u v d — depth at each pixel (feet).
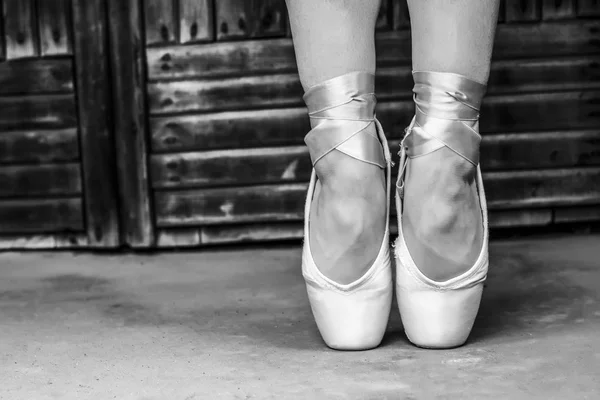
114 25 6.59
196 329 4.26
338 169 3.60
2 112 6.75
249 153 6.63
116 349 3.92
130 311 4.74
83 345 4.01
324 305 3.69
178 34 6.59
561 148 6.64
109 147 6.68
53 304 4.99
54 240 6.83
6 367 3.67
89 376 3.51
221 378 3.41
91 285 5.56
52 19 6.64
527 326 4.01
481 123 6.59
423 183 3.58
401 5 6.53
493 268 5.49
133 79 6.61
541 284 4.94
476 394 3.09
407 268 3.64
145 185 6.68
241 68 6.60
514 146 6.62
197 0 6.56
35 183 6.77
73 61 6.67
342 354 3.69
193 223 6.70
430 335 3.66
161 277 5.75
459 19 3.49
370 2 3.60
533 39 6.57
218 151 6.66
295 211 6.66
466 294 3.63
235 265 6.07
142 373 3.52
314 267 3.68
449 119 3.54
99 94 6.64
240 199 6.67
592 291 4.70
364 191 3.61
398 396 3.10
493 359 3.50
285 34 6.58
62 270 6.11
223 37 6.60
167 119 6.65
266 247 6.76
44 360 3.77
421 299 3.65
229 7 6.56
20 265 6.32
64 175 6.75
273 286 5.28
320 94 3.60
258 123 6.62
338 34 3.54
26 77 6.71
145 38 6.61
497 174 6.64
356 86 3.58
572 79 6.61
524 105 6.60
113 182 6.72
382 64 6.56
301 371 3.45
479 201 3.80
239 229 6.74
